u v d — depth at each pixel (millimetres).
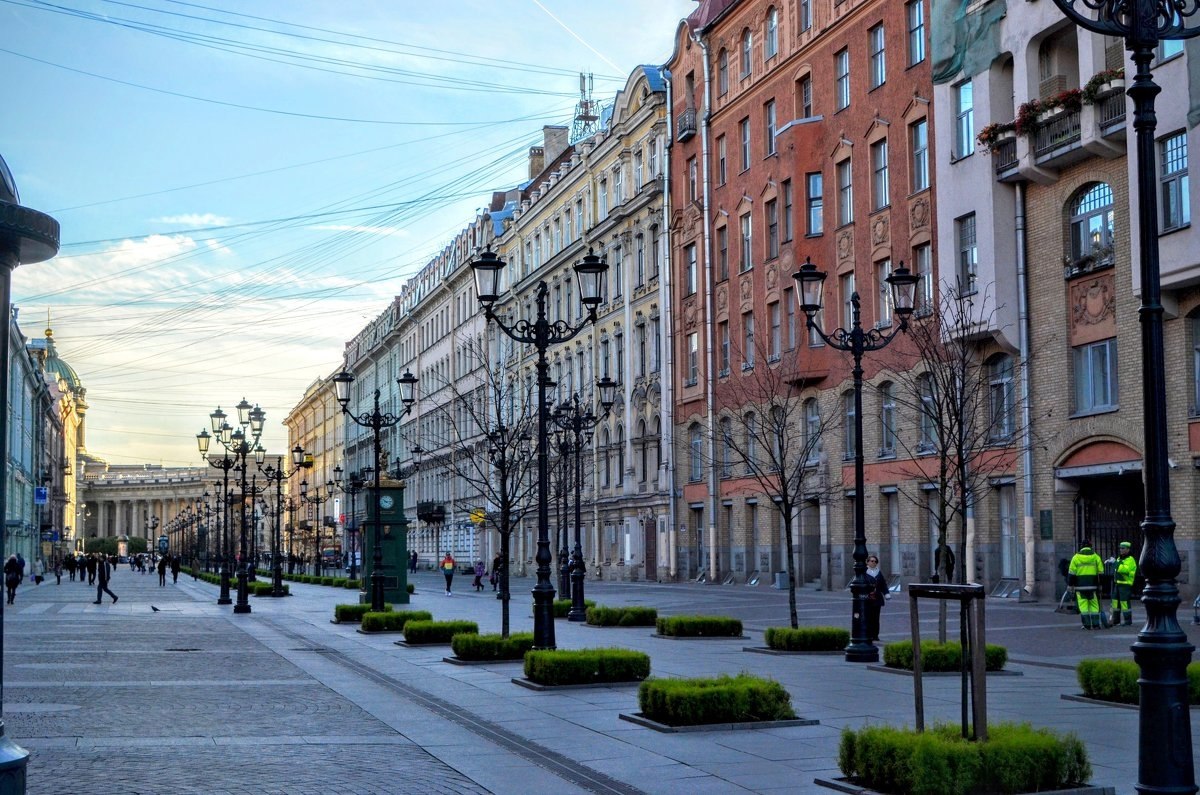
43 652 24422
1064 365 35781
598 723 13930
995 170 37531
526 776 10758
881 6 44594
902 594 43031
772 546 52844
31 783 10430
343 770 11086
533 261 86375
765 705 13469
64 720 14398
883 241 44500
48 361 195625
